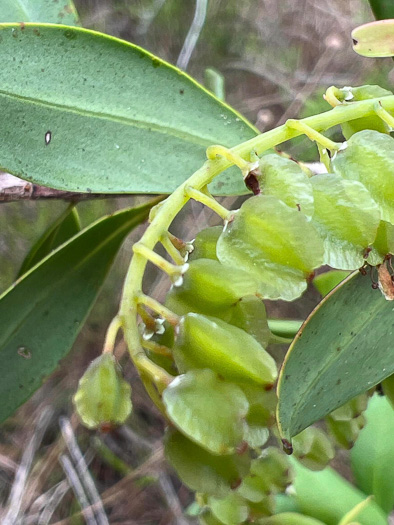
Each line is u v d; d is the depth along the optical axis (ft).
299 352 0.42
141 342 0.37
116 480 1.89
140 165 0.54
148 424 1.87
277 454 0.48
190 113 0.56
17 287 0.62
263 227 0.37
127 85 0.54
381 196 0.39
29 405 1.86
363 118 0.44
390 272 0.42
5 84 0.49
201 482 0.36
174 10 2.05
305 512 0.73
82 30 0.52
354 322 0.45
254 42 2.08
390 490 0.75
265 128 1.96
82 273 0.64
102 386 0.35
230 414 0.33
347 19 2.00
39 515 1.73
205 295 0.37
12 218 1.85
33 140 0.50
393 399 0.49
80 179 0.52
